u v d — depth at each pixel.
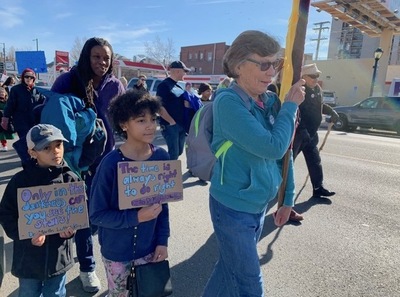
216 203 1.80
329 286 2.83
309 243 3.60
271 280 2.88
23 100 5.63
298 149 4.67
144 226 1.87
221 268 1.96
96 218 1.81
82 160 2.48
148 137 1.83
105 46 2.64
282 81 1.84
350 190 5.62
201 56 62.75
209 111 1.86
